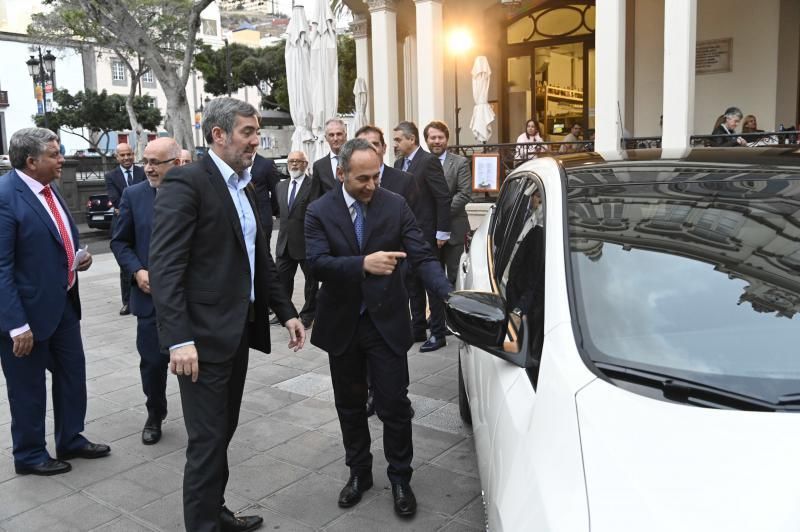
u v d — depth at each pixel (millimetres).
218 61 47250
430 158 5734
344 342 3289
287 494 3643
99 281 10602
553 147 11422
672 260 2139
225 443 3037
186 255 2840
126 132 37719
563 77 15258
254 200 3217
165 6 25016
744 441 1540
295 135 9906
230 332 2918
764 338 1875
